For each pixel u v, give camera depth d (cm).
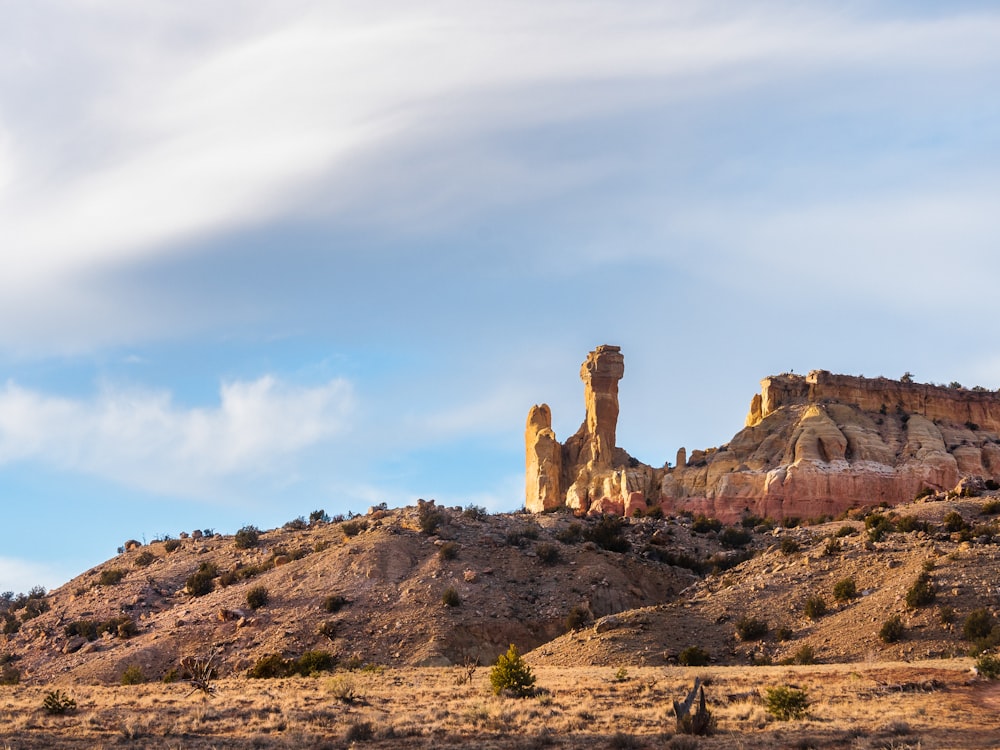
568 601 15488
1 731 5869
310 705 6850
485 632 14450
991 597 10394
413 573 16250
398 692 7619
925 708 6075
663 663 10625
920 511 15475
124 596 17800
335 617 14962
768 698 6100
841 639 10506
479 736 5616
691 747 5141
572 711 6341
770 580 12525
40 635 16600
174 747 5416
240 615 15312
